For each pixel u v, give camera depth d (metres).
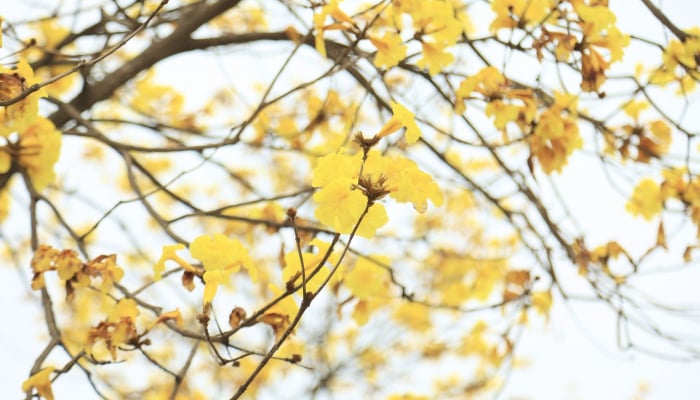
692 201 2.09
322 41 1.88
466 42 2.00
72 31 2.42
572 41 1.91
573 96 2.00
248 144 2.40
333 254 1.72
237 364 1.70
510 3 1.94
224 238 1.70
